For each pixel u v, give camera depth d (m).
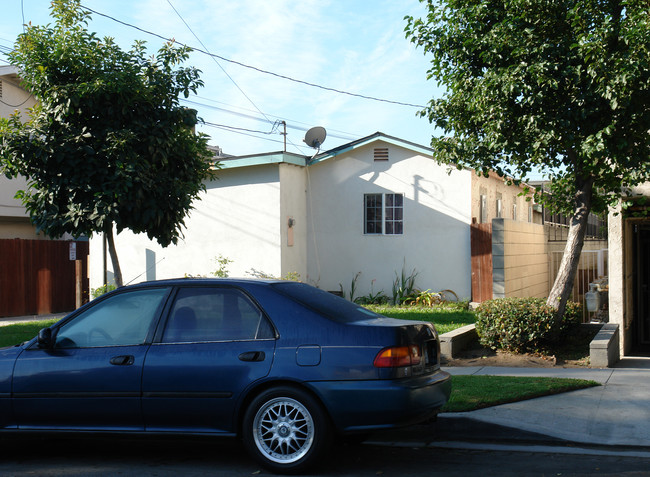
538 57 9.56
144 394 5.66
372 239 18.62
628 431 6.39
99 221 8.39
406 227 18.28
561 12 9.83
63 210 8.89
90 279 20.25
